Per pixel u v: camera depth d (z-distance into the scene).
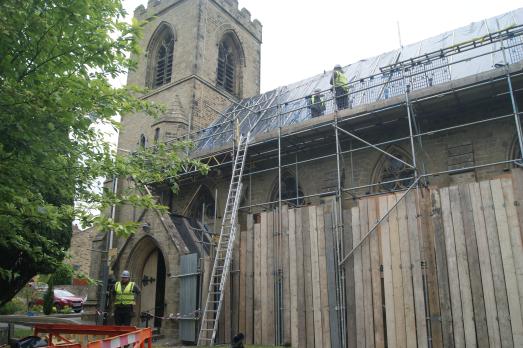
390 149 17.66
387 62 22.03
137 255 20.78
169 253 18.58
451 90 14.71
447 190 12.37
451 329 11.52
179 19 33.00
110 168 9.84
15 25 7.06
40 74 7.44
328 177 18.97
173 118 27.80
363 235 13.36
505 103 15.61
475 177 15.46
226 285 15.84
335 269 13.71
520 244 11.09
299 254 14.55
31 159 7.85
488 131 15.70
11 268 13.52
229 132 25.34
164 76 32.66
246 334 15.12
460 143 16.09
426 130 16.92
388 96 18.33
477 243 11.65
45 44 7.26
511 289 10.98
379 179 17.86
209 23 32.66
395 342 12.14
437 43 21.30
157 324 20.34
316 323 13.66
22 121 6.99
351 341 12.93
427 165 16.61
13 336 14.87
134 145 30.36
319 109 20.11
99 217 7.93
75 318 26.20
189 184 23.97
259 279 15.30
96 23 7.89
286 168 20.41
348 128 17.59
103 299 19.17
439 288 11.88
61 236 13.70
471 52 18.30
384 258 12.84
